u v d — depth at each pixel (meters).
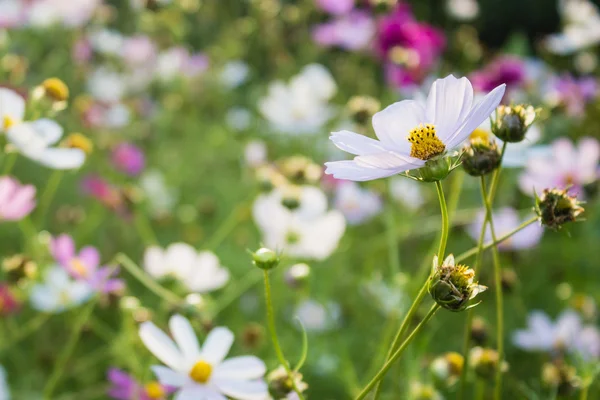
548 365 0.89
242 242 1.42
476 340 0.88
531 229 1.12
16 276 0.90
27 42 1.72
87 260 0.92
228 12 2.22
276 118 1.45
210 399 0.71
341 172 0.62
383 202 1.29
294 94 1.46
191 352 0.73
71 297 0.93
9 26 1.65
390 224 0.97
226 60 2.09
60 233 1.39
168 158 1.80
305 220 1.02
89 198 1.51
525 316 1.23
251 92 2.17
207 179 1.76
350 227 1.34
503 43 2.97
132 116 1.81
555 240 1.52
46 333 1.13
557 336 1.01
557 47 1.86
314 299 1.07
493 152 0.69
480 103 0.61
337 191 1.28
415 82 1.58
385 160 0.61
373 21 1.70
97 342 1.13
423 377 0.92
